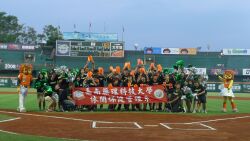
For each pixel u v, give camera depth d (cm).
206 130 1359
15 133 1243
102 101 2120
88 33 7619
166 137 1206
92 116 1764
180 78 2108
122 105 2383
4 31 11894
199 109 2111
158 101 2125
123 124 1502
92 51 7038
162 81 2142
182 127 1431
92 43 7025
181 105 2083
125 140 1154
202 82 2089
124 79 2153
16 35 12019
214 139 1179
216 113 2003
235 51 7581
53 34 9556
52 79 2034
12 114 1766
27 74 1972
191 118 1725
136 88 2139
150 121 1608
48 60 7225
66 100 2052
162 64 7431
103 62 7150
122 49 7069
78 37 7625
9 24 12025
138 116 1784
